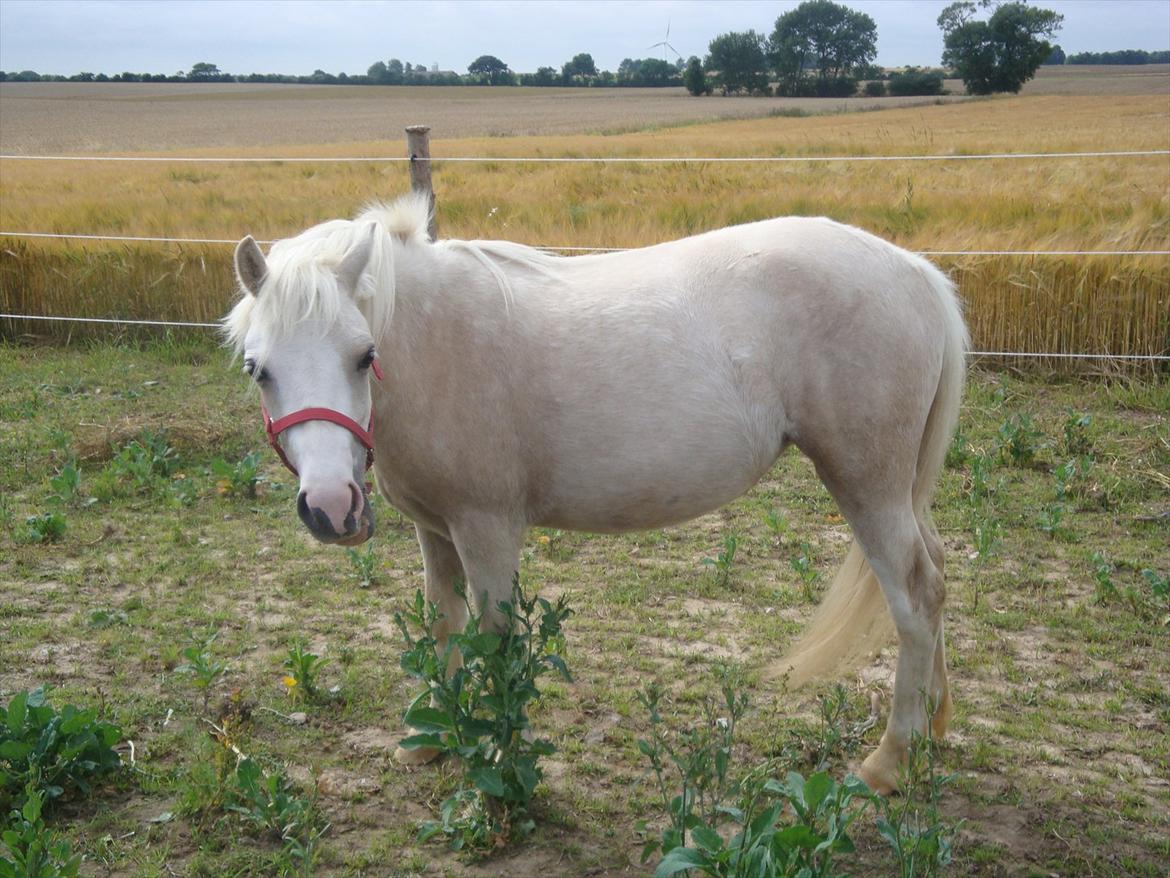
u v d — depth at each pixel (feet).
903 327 9.01
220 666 11.13
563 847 8.82
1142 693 11.02
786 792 7.66
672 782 9.73
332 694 11.17
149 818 9.16
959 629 12.60
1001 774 9.80
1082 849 8.72
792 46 225.97
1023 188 40.96
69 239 28.71
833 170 55.06
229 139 127.44
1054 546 14.79
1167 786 9.58
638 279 9.23
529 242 27.68
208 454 18.75
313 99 240.32
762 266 9.03
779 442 9.29
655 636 12.62
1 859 7.79
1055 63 345.31
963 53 202.39
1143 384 21.86
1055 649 12.05
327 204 39.75
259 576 14.34
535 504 9.36
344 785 9.71
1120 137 76.89
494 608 9.17
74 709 9.70
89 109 195.52
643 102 212.02
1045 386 22.53
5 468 17.89
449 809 8.79
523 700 8.80
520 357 8.87
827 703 9.32
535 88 300.20
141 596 13.67
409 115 178.60
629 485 9.05
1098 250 23.80
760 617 13.01
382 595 13.80
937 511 16.05
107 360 25.40
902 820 8.57
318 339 7.72
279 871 8.48
